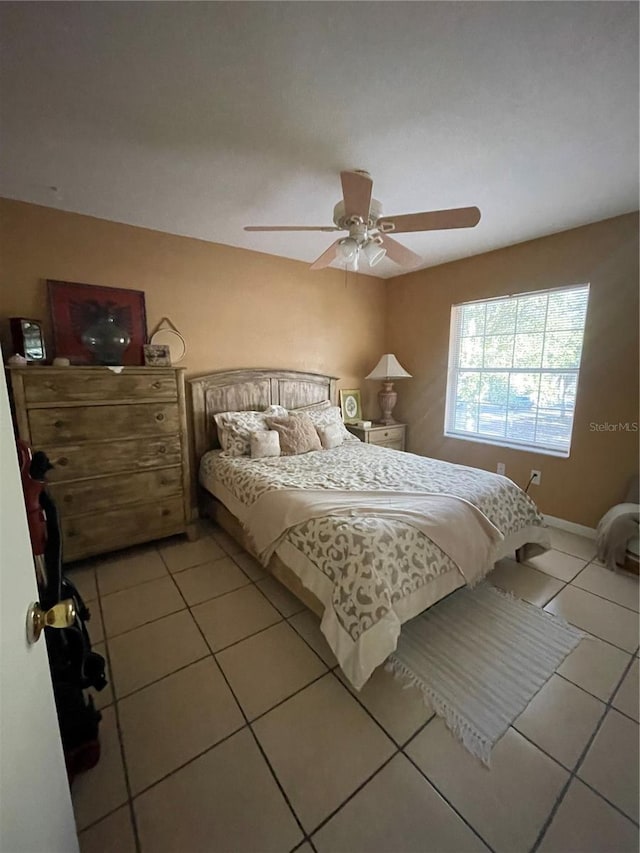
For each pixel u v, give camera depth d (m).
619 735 1.31
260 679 1.57
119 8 1.09
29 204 2.36
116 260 2.68
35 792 0.60
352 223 1.94
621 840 1.02
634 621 1.91
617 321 2.64
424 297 3.97
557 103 1.50
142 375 2.47
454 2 1.08
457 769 1.21
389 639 1.43
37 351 2.30
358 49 1.24
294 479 2.32
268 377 3.49
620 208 2.47
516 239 3.04
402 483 2.24
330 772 1.20
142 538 2.58
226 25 1.15
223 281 3.20
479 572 1.90
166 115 1.57
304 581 1.74
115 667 1.63
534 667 1.62
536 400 3.21
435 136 1.71
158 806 1.11
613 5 1.09
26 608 0.62
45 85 1.39
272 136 1.71
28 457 1.09
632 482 2.59
